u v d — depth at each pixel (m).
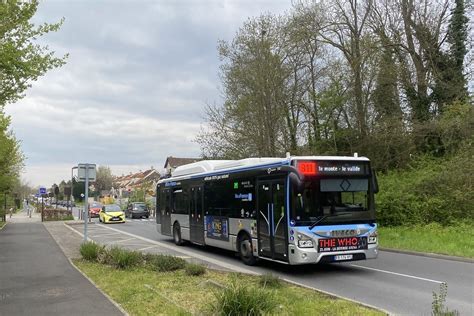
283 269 12.44
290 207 11.07
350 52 28.33
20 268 11.76
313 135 30.84
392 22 28.50
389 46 27.56
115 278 10.17
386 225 21.61
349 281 10.59
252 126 29.56
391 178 24.06
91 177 16.27
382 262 13.62
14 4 10.86
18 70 11.02
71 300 7.96
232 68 30.06
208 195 16.20
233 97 30.20
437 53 27.70
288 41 29.02
